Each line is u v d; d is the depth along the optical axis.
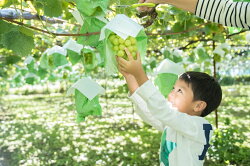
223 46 4.10
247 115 11.58
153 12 2.11
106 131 9.63
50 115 13.38
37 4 1.79
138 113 2.20
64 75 6.77
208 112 2.34
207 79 2.25
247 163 5.86
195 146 2.05
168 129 2.19
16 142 8.45
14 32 1.77
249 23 1.56
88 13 1.38
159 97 1.73
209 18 1.65
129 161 6.44
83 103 1.55
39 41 4.30
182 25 3.11
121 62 1.36
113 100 17.98
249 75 21.97
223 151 6.16
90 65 1.86
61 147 7.79
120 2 1.73
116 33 1.22
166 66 2.20
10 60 3.41
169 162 2.12
